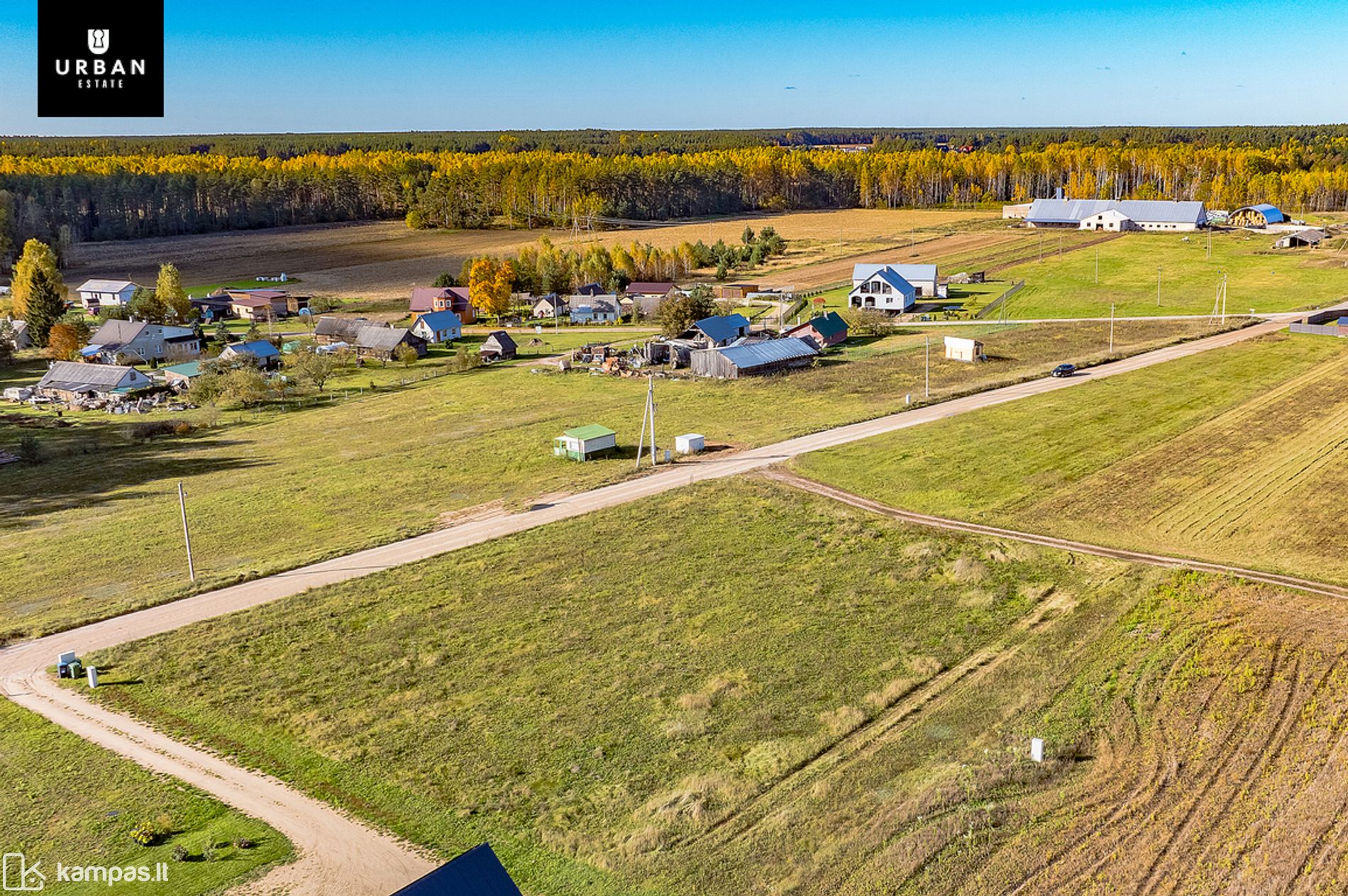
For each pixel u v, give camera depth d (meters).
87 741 37.19
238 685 41.22
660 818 31.95
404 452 76.44
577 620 46.44
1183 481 62.22
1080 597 47.06
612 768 35.06
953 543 53.84
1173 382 85.75
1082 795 32.56
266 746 36.78
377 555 55.06
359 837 31.38
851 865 29.56
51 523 63.62
